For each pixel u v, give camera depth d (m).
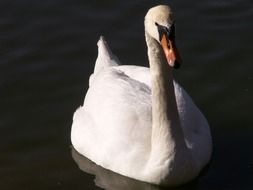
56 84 14.90
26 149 13.48
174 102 11.65
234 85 14.35
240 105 13.91
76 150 13.34
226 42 15.34
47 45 15.81
